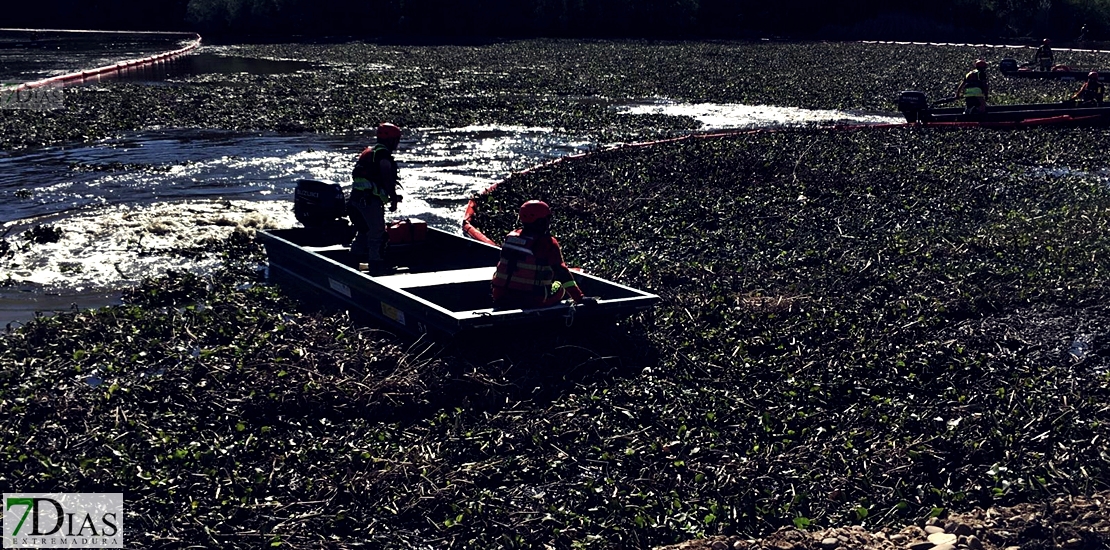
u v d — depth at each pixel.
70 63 46.31
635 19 70.38
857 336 9.39
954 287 10.88
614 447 7.34
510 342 8.73
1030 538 6.04
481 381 8.08
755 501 6.61
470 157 20.44
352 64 46.06
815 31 71.94
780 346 9.12
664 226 13.84
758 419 7.74
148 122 24.89
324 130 24.00
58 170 18.22
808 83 36.41
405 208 15.62
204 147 21.25
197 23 70.12
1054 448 7.25
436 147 21.67
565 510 6.48
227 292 10.60
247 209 15.02
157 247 12.59
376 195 10.63
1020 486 6.74
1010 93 32.53
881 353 8.99
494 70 42.47
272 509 6.37
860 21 70.44
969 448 7.21
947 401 8.03
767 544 5.99
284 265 11.07
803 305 10.27
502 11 69.69
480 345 8.60
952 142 21.33
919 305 10.30
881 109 29.22
